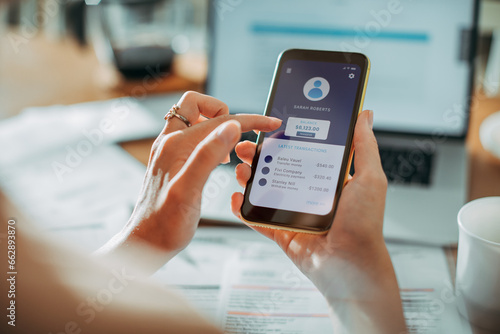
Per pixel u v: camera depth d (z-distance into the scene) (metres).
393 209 0.73
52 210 0.73
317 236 0.54
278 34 0.95
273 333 0.52
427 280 0.59
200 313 0.42
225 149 0.48
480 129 0.89
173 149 0.53
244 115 0.56
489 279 0.48
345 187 0.53
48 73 1.15
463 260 0.50
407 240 0.66
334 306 0.50
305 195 0.53
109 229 0.69
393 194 0.77
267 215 0.53
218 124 0.55
